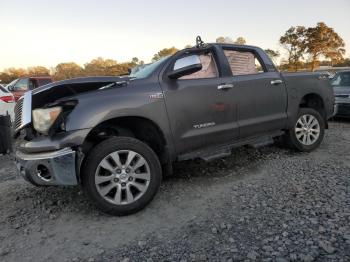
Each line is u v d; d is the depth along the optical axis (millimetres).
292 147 5250
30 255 2734
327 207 3197
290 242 2625
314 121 5309
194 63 3615
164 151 3756
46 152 3135
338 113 8562
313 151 5410
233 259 2457
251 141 4516
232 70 4504
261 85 4566
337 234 2688
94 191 3223
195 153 3979
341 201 3318
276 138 5391
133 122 3695
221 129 4121
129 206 3334
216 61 4305
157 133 3719
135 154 3377
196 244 2717
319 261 2354
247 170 4578
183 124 3814
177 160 3895
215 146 4160
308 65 58062
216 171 4609
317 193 3570
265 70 4797
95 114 3225
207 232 2900
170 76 3754
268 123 4656
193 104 3883
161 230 3016
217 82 4133
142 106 3504
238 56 4613
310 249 2506
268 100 4645
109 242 2865
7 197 4082
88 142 3561
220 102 4109
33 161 3121
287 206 3289
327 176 4117
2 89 7445
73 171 3127
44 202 3848
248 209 3299
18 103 3607
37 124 3234
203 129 3984
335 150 5438
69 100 3225
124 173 3332
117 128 3686
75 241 2922
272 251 2521
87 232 3070
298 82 5090
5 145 4988
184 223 3119
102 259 2604
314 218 2990
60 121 3152
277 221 2988
